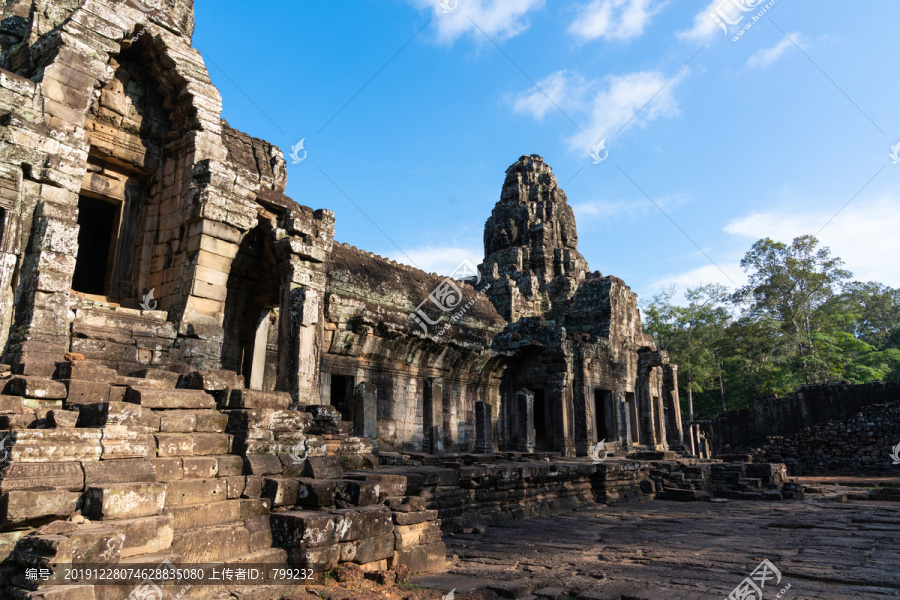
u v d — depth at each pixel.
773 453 32.66
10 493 4.91
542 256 35.47
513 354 26.06
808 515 15.77
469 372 25.27
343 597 6.32
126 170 13.21
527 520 14.98
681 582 7.90
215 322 12.10
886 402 31.73
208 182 12.24
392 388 21.64
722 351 52.31
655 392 32.44
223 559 6.27
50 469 5.38
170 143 13.35
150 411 7.00
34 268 9.50
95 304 10.95
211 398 8.05
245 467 7.48
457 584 7.57
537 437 30.52
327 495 7.69
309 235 14.48
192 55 13.21
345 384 20.69
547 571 8.70
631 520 15.05
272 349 16.17
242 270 15.32
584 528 13.51
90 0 11.41
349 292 20.61
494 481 14.45
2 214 9.41
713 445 39.31
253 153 15.32
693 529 13.33
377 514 7.73
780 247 49.47
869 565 8.91
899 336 62.91
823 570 8.48
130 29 12.04
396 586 7.11
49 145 10.15
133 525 5.28
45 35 11.09
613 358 29.27
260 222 14.48
